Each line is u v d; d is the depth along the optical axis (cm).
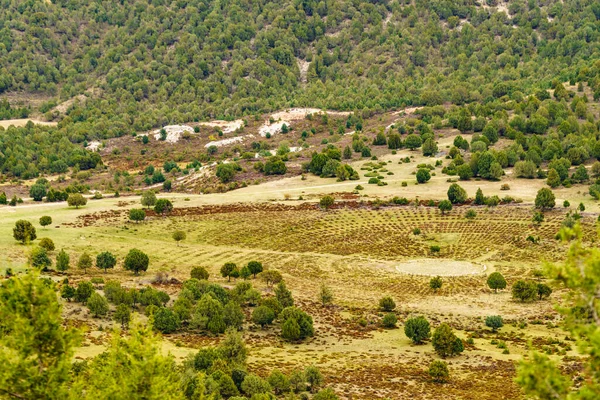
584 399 2489
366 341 8750
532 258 12925
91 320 8419
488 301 10731
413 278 12000
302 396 6359
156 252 13025
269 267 12569
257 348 8219
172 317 8594
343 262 13000
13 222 14100
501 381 7150
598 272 2569
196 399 4625
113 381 3481
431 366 7256
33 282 3434
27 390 3275
